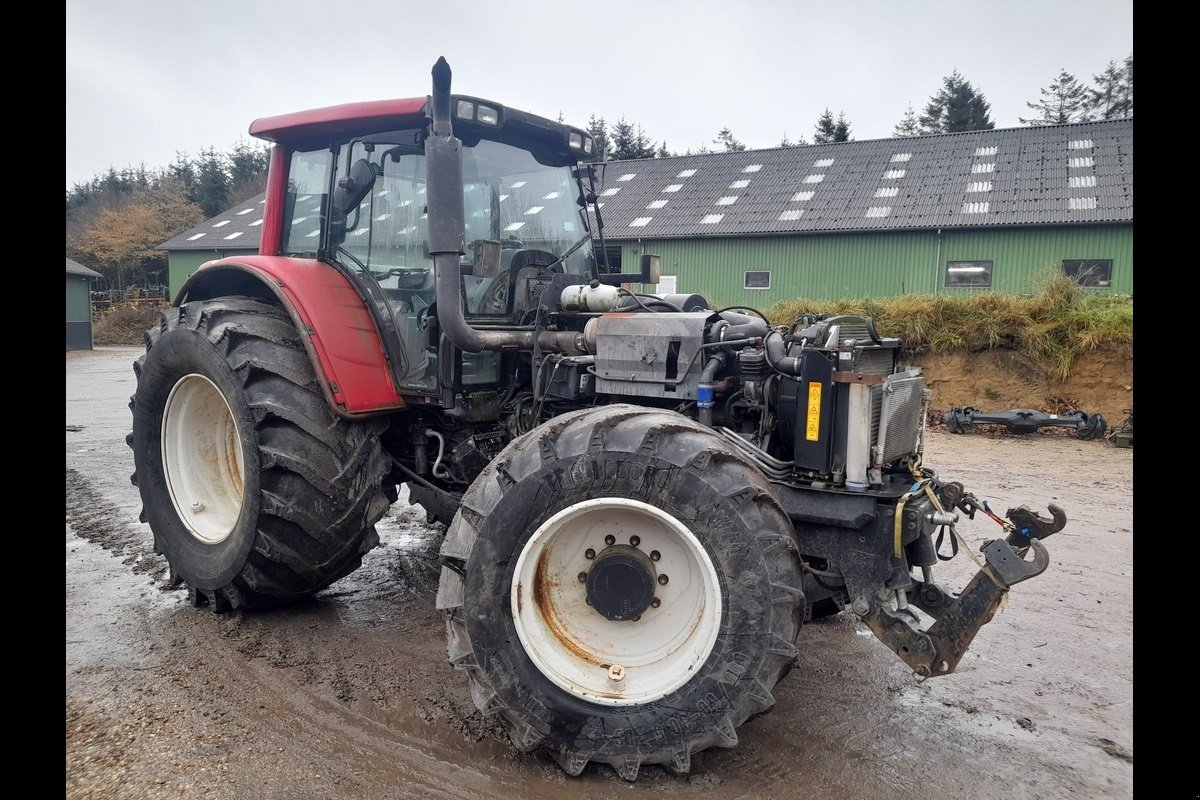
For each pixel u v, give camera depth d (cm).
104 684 310
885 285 1719
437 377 358
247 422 348
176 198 4612
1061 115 4169
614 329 334
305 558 354
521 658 249
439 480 409
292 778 249
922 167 1903
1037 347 1010
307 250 414
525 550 251
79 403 1198
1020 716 298
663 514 245
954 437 952
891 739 280
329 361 352
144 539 508
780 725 289
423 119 360
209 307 375
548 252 412
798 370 290
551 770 257
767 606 238
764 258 1817
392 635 365
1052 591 432
